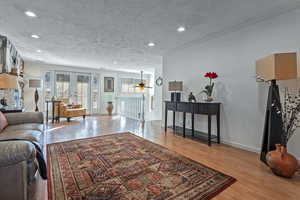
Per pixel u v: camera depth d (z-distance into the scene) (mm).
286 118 2225
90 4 2201
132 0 2105
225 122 3195
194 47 3900
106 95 7957
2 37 3350
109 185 1661
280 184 1737
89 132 4062
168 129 4480
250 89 2789
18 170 1130
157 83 6848
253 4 2170
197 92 3818
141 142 3219
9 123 2619
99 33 3234
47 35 3346
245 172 2008
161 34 3262
